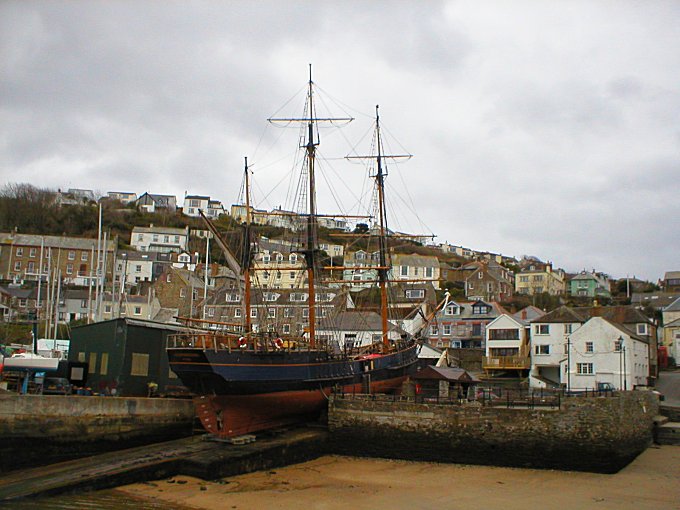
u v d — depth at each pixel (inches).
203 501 1018.1
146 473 1117.1
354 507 1031.0
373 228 2972.4
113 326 1470.2
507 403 1392.7
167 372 1541.6
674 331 3088.1
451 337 3134.8
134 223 5782.5
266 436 1408.7
